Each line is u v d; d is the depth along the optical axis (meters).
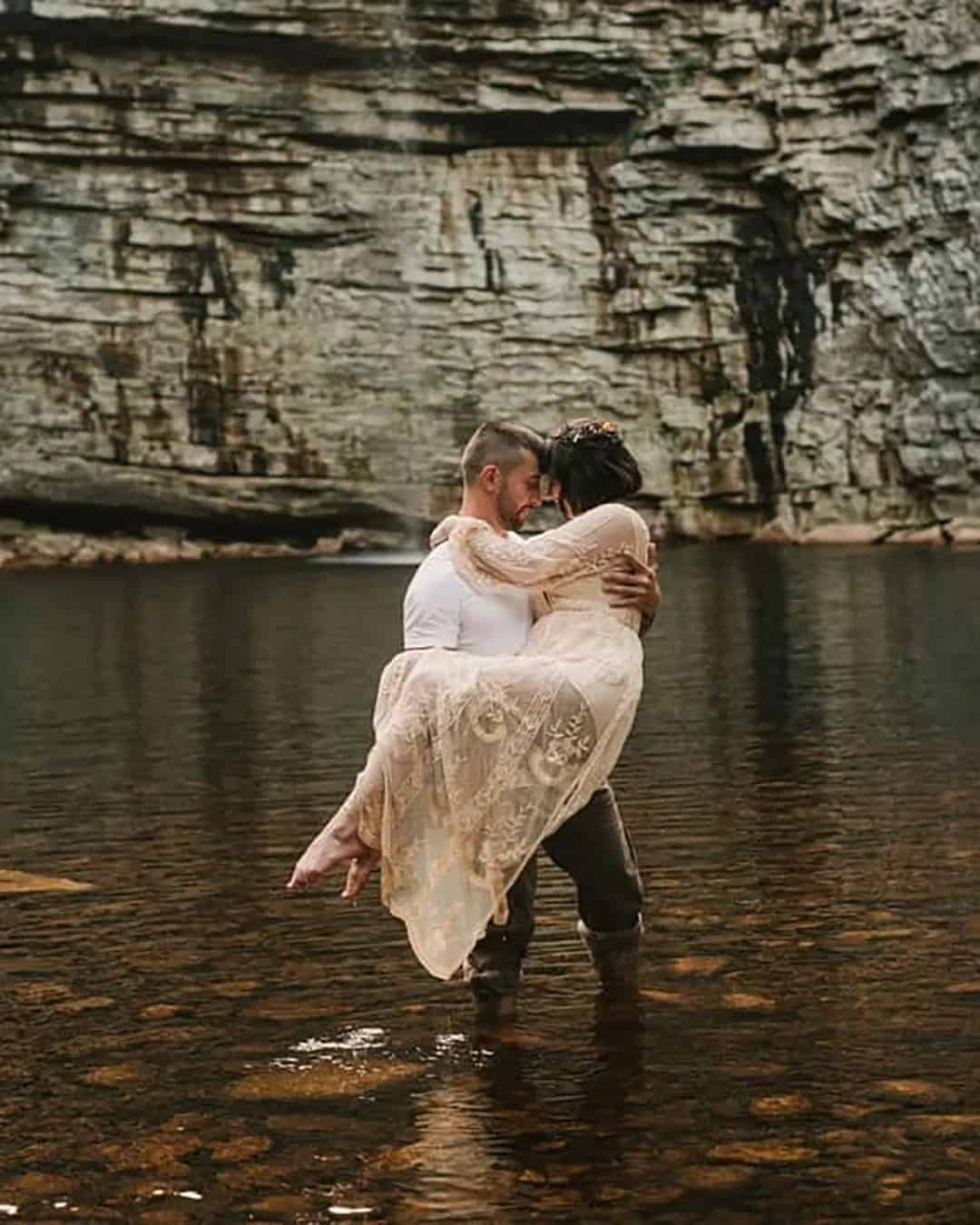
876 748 10.34
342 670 15.44
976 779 9.17
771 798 8.84
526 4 36.03
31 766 10.62
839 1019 5.27
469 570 5.61
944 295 34.75
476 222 36.91
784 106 35.94
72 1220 4.05
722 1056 5.00
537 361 37.09
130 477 35.59
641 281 36.91
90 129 35.38
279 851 7.89
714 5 36.09
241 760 10.65
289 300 36.62
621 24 36.25
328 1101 4.75
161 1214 4.07
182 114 35.75
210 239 36.19
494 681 5.40
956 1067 4.84
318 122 36.31
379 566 31.27
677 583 24.69
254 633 18.94
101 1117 4.66
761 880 7.02
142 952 6.22
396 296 36.88
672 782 9.40
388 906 5.47
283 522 36.62
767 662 15.09
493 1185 4.18
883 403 35.56
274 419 36.47
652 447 37.00
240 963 6.07
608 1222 3.98
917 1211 3.98
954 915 6.39
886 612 19.22
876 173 35.44
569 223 37.06
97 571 31.19
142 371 35.88
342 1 35.41
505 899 5.39
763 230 36.84
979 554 29.02
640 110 36.75
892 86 35.00
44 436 35.34
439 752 5.39
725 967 5.83
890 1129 4.43
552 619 5.64
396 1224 4.00
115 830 8.49
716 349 36.84
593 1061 5.00
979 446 34.56
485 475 5.82
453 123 36.75
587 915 6.00
